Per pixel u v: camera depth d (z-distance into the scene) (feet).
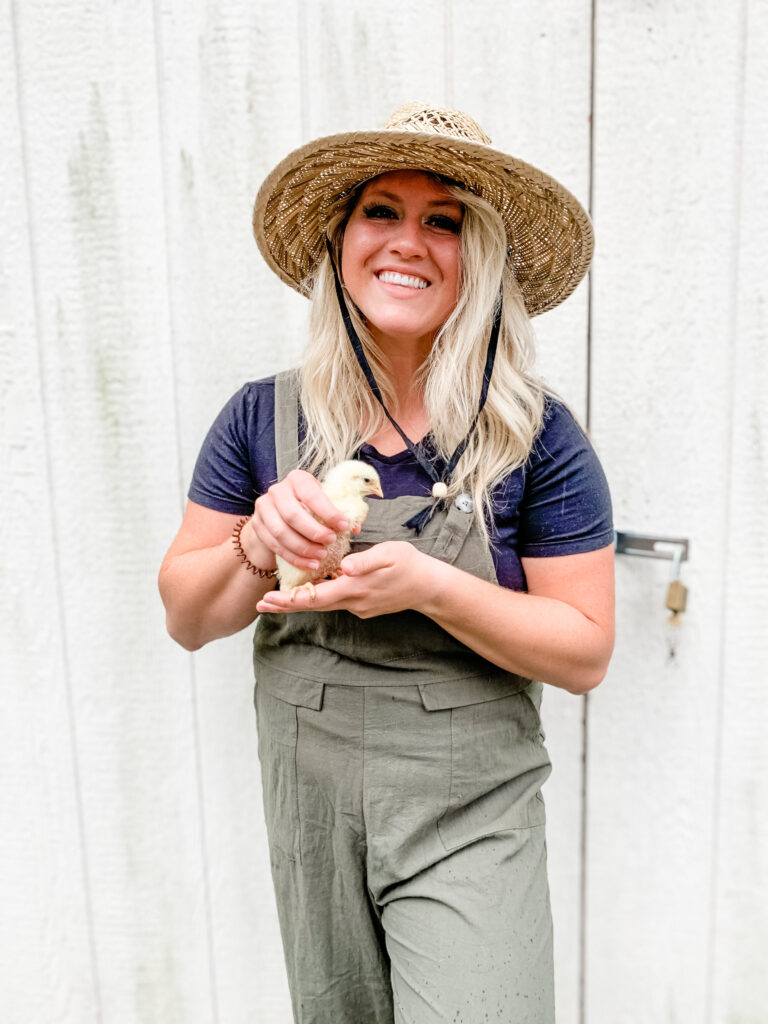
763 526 4.25
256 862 4.82
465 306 3.19
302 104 4.17
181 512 4.53
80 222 4.31
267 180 3.07
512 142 4.14
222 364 4.41
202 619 3.35
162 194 4.27
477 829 3.15
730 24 3.89
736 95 3.94
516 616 2.93
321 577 2.87
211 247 4.31
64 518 4.56
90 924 4.94
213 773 4.76
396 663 3.11
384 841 3.13
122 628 4.65
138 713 4.72
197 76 4.17
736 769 4.48
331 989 3.52
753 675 4.38
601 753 4.59
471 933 3.00
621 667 4.50
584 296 4.23
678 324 4.17
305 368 3.34
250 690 4.68
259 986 4.94
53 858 4.87
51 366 4.43
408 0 4.05
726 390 4.17
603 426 4.32
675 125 4.02
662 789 4.56
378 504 3.10
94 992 4.97
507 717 3.22
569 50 4.02
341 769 3.17
